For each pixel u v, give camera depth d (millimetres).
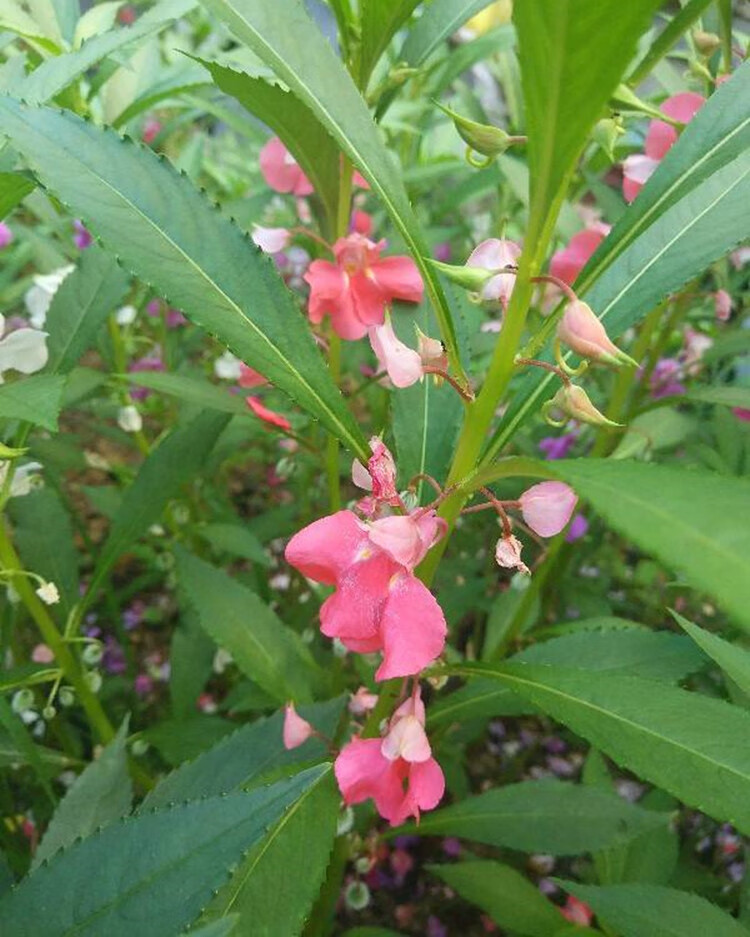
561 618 423
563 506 168
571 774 421
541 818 249
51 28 307
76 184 168
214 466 365
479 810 256
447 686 398
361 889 308
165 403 468
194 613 349
